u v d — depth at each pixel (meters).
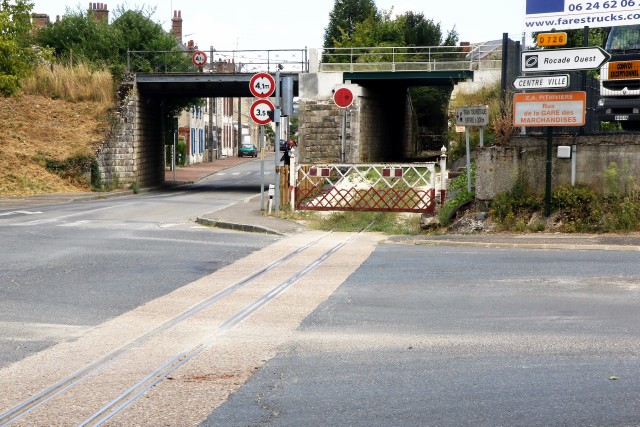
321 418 5.43
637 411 5.44
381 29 72.19
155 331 8.12
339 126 44.31
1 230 17.95
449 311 8.84
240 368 6.71
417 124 71.19
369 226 18.64
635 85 18.28
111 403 5.81
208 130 85.31
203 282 10.99
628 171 16.36
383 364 6.78
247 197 35.41
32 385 6.29
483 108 18.72
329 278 11.19
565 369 6.49
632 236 15.20
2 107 42.50
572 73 17.34
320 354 7.13
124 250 14.38
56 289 10.46
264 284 10.77
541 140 17.06
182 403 5.79
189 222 20.67
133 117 45.25
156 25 55.69
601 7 17.78
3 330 8.19
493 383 6.16
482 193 17.55
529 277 10.84
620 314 8.43
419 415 5.46
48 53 37.94
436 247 14.70
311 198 21.70
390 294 9.90
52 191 36.81
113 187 42.44
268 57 44.62
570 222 16.33
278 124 20.83
